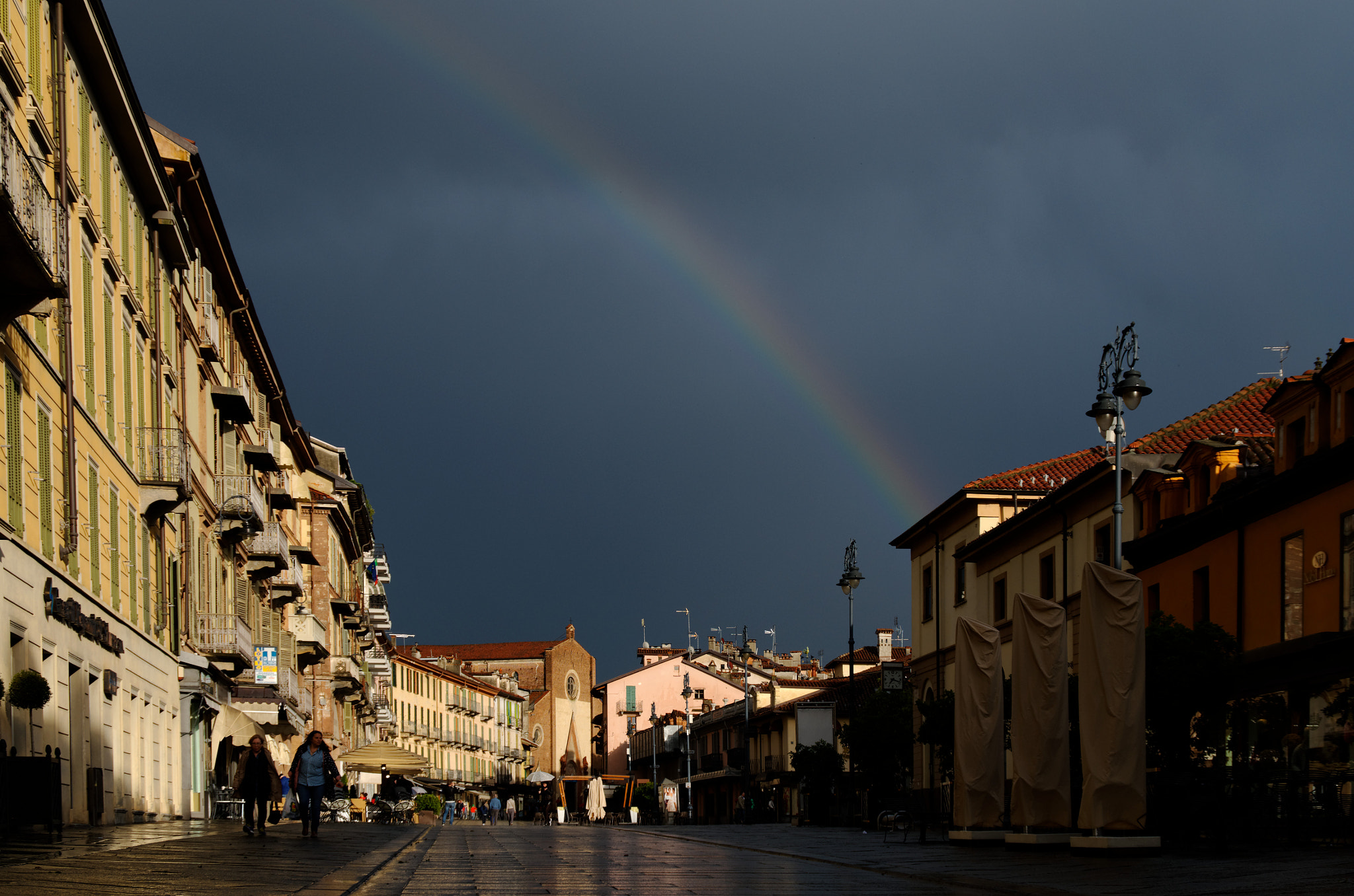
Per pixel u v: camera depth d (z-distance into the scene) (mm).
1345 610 28641
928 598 59594
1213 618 34625
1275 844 23141
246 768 27000
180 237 38531
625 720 138000
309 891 12719
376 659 92562
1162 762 27656
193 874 14820
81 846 19812
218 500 47125
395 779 86188
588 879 16625
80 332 29094
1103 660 21969
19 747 23844
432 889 14398
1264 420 40562
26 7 25453
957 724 28156
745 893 14461
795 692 100062
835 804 65938
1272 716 28250
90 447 29891
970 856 22828
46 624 25859
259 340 53969
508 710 146000
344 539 78562
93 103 30172
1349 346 28734
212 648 43375
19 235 19875
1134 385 25875
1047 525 46656
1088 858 20938
